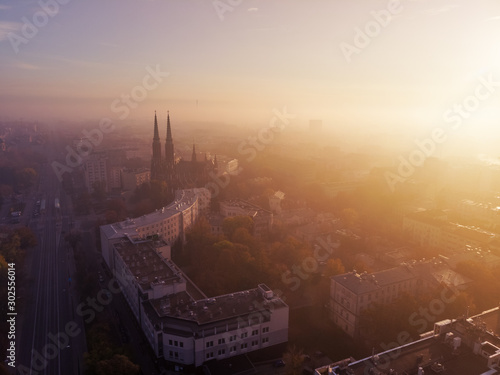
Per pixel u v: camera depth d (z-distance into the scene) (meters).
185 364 183.88
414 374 134.38
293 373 178.00
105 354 175.88
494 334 152.88
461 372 135.25
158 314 195.38
